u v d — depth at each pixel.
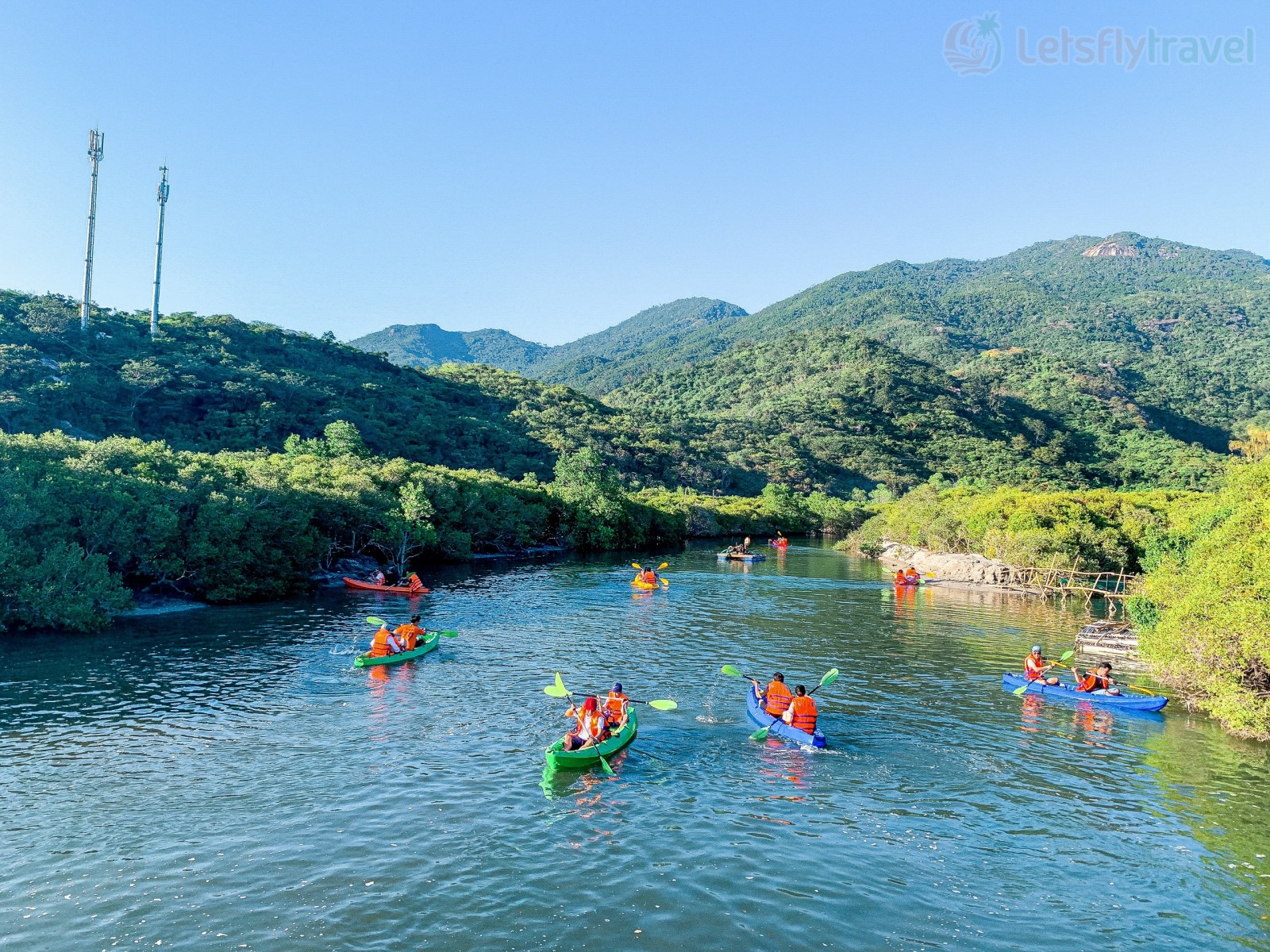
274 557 53.12
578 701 29.16
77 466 45.31
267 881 16.08
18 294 138.50
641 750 24.20
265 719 26.42
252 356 163.88
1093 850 18.14
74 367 113.06
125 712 26.86
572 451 169.50
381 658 34.16
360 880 16.17
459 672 33.31
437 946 13.97
